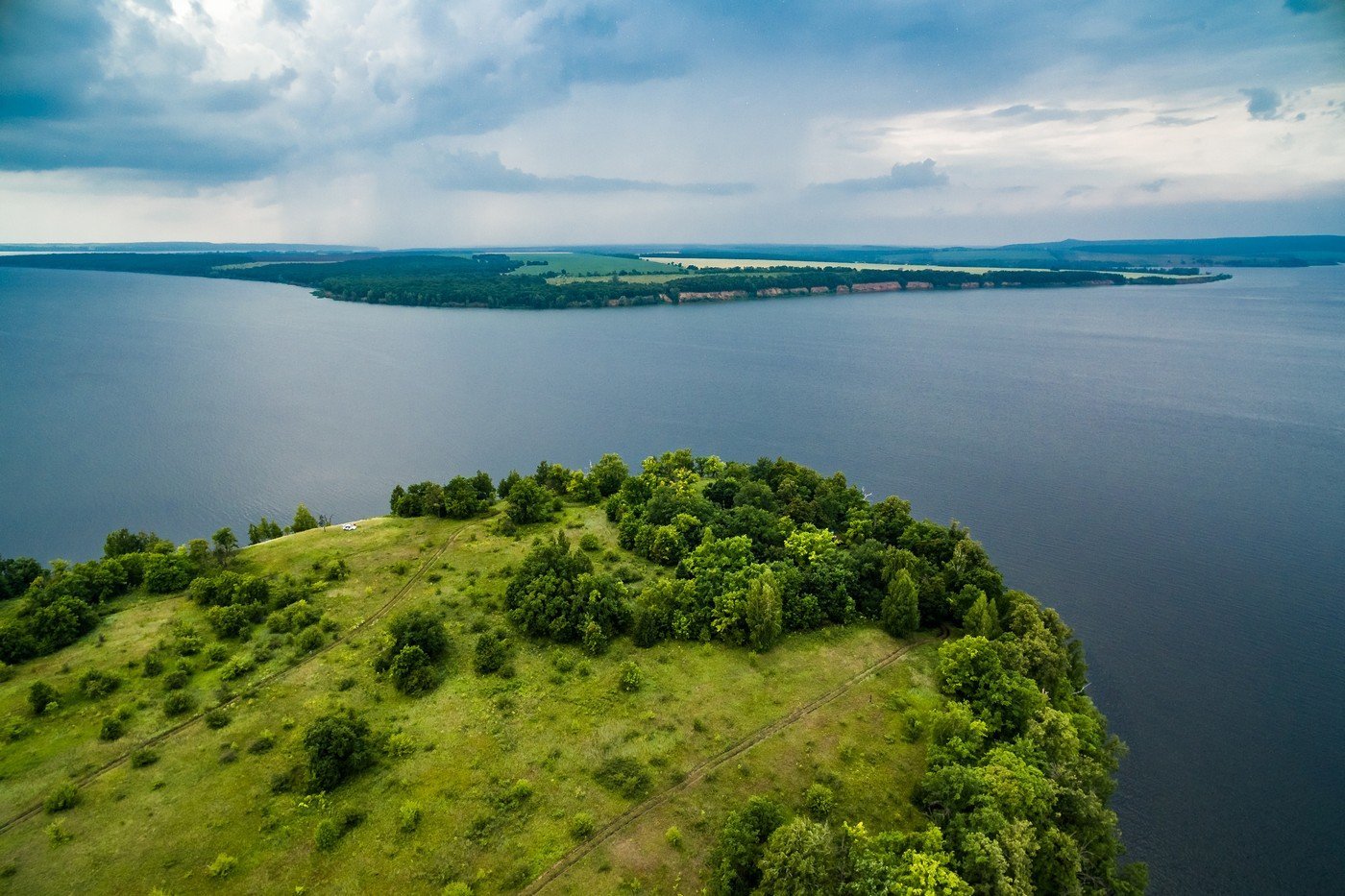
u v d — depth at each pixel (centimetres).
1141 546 14138
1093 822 6300
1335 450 19950
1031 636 8562
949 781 6347
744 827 5975
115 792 6556
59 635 8600
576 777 6944
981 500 16450
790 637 9475
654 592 9519
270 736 7212
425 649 8531
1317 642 10975
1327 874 7206
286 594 9631
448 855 6078
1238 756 8694
